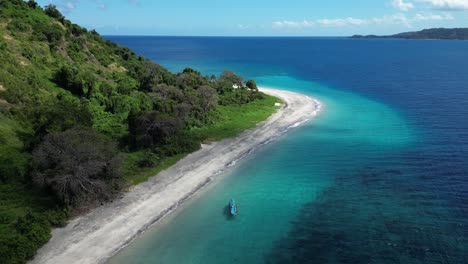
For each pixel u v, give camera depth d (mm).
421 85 129875
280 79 150375
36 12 98125
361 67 193375
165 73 102562
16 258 32750
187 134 65938
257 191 49469
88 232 38969
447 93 113188
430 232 38281
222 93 102625
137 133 59969
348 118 85688
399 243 36688
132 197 46438
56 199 42312
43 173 42562
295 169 56469
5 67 66312
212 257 35844
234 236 39312
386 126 78375
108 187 45281
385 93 116375
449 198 45531
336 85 133750
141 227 40688
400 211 42844
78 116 58562
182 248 37281
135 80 93688
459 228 38781
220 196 48219
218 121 80125
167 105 72625
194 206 45625
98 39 110188
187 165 56844
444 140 67875
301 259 35125
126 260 35344
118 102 73625
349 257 35031
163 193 48125
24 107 60312
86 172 43062
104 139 52344
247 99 98250
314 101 104688
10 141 52531
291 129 77125
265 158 61156
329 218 42156
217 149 64062
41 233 36562
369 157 60500
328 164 58156
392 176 52750
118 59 106125
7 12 89500
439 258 34000
